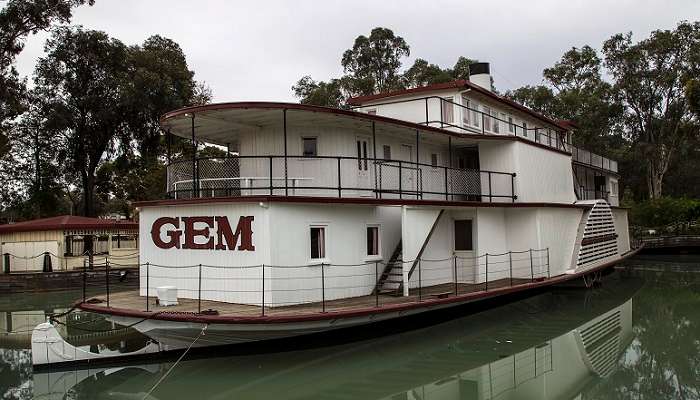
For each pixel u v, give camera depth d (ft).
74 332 53.42
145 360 42.14
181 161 49.55
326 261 46.42
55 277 88.07
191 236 46.62
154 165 146.51
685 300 71.00
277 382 38.01
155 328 39.29
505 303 67.72
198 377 38.73
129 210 167.12
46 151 136.77
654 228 149.59
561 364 43.73
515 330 54.34
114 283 89.81
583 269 74.84
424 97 69.87
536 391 37.52
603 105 170.50
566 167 83.10
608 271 98.12
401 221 54.39
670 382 39.37
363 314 40.81
